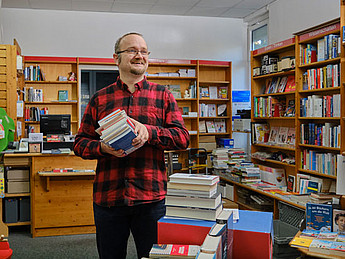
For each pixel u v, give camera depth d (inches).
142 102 86.4
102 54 318.3
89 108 89.6
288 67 210.8
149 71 319.6
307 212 121.7
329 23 178.7
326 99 182.1
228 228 58.1
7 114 212.2
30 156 194.5
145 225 84.1
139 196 82.2
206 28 339.9
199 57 338.0
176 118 87.2
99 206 84.8
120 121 72.0
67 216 197.3
